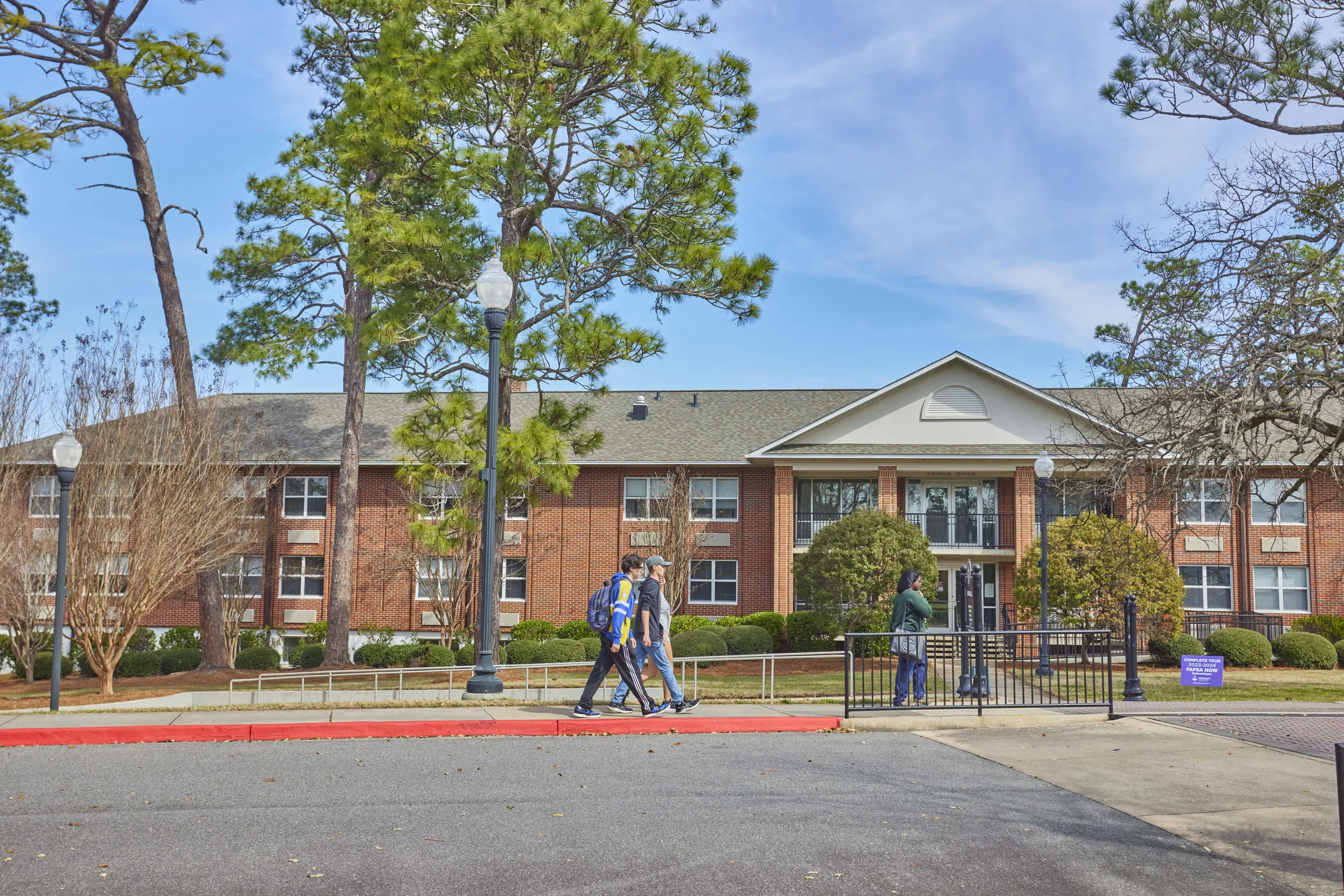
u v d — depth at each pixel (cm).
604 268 2086
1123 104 1662
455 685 2048
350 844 673
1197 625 2833
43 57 2433
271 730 1139
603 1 1808
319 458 3353
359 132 1911
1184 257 1677
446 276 2000
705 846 671
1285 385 1460
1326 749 1026
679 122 1872
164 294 2606
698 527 3297
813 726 1205
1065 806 786
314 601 3359
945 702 1305
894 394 3148
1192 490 1667
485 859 640
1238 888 596
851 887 591
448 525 1948
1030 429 3083
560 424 2125
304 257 3186
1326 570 3058
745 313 1950
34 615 2373
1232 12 1562
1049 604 2345
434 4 1942
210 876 604
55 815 752
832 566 2459
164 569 1978
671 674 1268
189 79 2367
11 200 3178
